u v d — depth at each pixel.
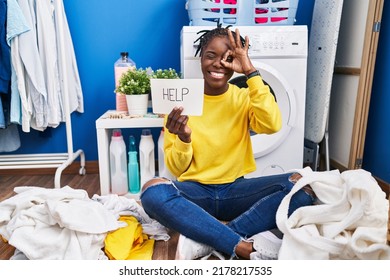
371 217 0.93
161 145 1.61
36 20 1.59
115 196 1.33
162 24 1.92
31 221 1.05
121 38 1.92
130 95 1.54
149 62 1.96
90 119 1.99
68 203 1.10
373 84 1.73
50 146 1.99
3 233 1.09
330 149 1.99
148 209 1.07
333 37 1.60
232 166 1.17
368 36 1.52
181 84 0.97
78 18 1.88
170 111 1.00
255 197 1.12
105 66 1.94
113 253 1.02
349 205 0.97
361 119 1.61
